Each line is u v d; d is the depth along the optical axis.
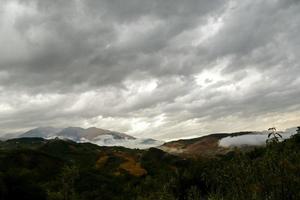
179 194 50.88
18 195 63.94
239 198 24.06
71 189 84.75
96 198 89.50
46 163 132.00
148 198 54.66
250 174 23.89
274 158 22.89
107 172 140.50
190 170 60.31
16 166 123.69
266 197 21.88
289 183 21.62
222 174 26.92
